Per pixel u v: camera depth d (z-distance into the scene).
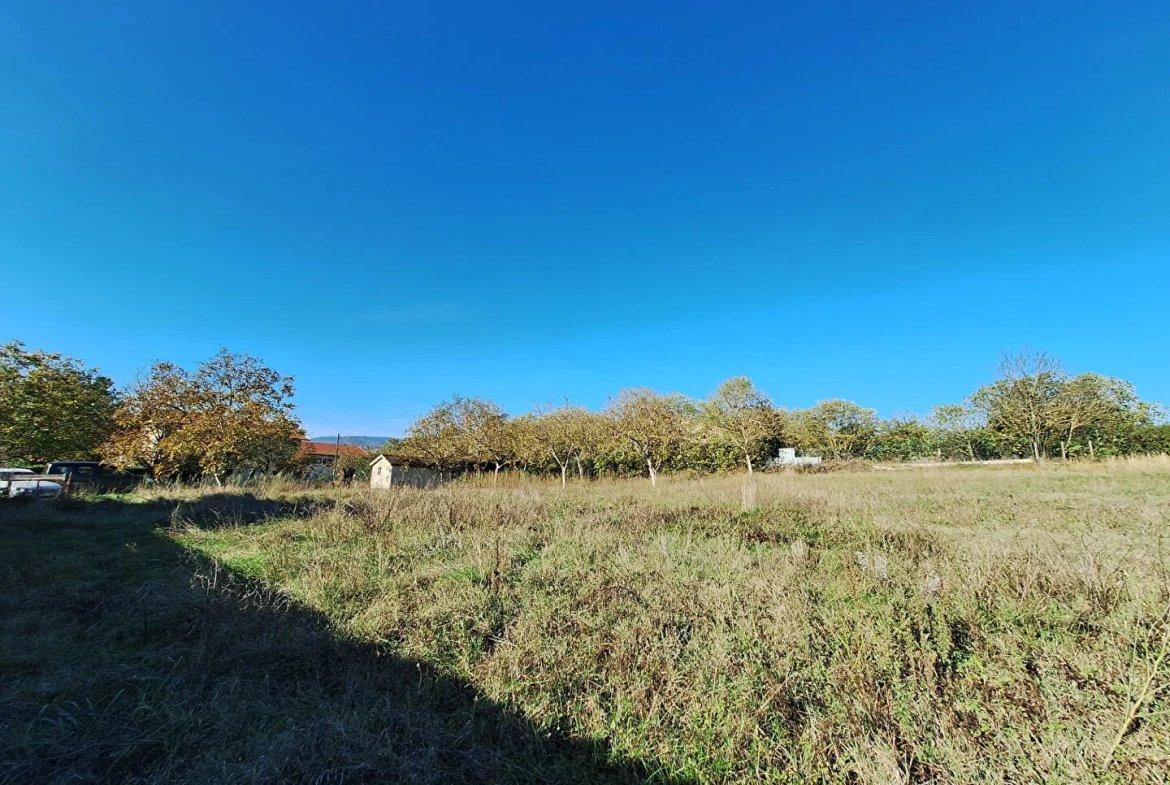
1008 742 2.34
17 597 4.44
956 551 5.18
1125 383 24.23
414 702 2.79
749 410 28.41
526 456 27.05
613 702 2.75
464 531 7.15
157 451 19.03
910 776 2.21
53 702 2.76
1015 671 2.91
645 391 25.25
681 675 2.97
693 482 17.55
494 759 2.35
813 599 4.07
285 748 2.30
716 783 2.23
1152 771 2.08
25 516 9.20
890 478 17.44
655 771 2.27
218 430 17.94
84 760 2.31
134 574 5.38
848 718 2.55
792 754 2.36
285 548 6.24
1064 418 24.02
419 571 5.08
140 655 3.36
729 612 3.71
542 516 8.63
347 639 3.49
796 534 6.89
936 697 2.65
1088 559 4.26
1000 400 26.25
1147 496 9.90
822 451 32.66
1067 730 2.40
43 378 20.73
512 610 4.00
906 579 4.23
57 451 22.22
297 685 2.96
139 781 2.21
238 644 3.43
